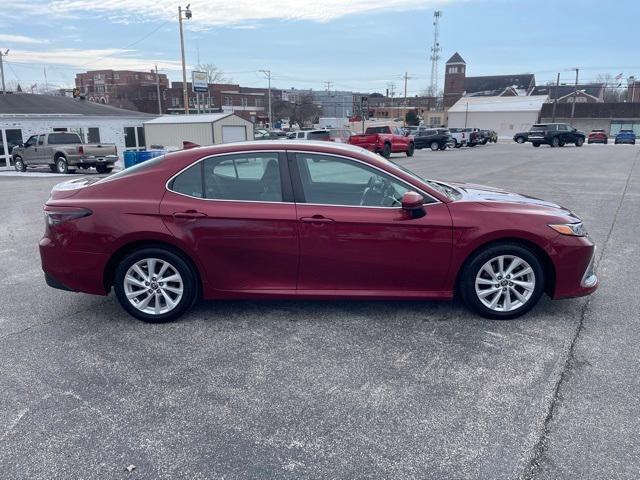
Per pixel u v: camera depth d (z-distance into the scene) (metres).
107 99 93.06
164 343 3.92
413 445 2.69
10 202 12.05
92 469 2.54
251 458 2.61
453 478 2.45
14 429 2.86
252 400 3.12
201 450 2.67
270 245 4.11
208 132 28.95
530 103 75.62
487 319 4.30
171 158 4.29
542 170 18.33
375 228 4.06
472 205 4.18
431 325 4.19
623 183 14.09
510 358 3.62
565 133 39.72
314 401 3.11
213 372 3.47
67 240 4.18
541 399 3.10
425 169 19.20
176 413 3.00
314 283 4.21
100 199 4.21
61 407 3.07
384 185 4.17
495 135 53.47
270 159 4.18
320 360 3.62
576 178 15.43
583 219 8.62
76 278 4.25
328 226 4.06
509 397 3.12
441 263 4.13
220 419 2.94
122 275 4.23
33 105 29.14
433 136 36.34
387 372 3.44
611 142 57.78
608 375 3.37
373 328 4.14
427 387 3.25
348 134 30.61
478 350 3.75
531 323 4.21
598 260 6.08
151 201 4.15
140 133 32.03
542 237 4.09
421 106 129.00
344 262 4.13
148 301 4.27
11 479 2.47
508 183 14.07
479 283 4.23
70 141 22.61
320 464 2.56
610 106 70.75
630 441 2.70
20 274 5.78
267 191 4.16
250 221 4.08
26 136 26.33
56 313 4.55
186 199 4.15
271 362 3.60
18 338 4.03
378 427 2.85
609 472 2.48
